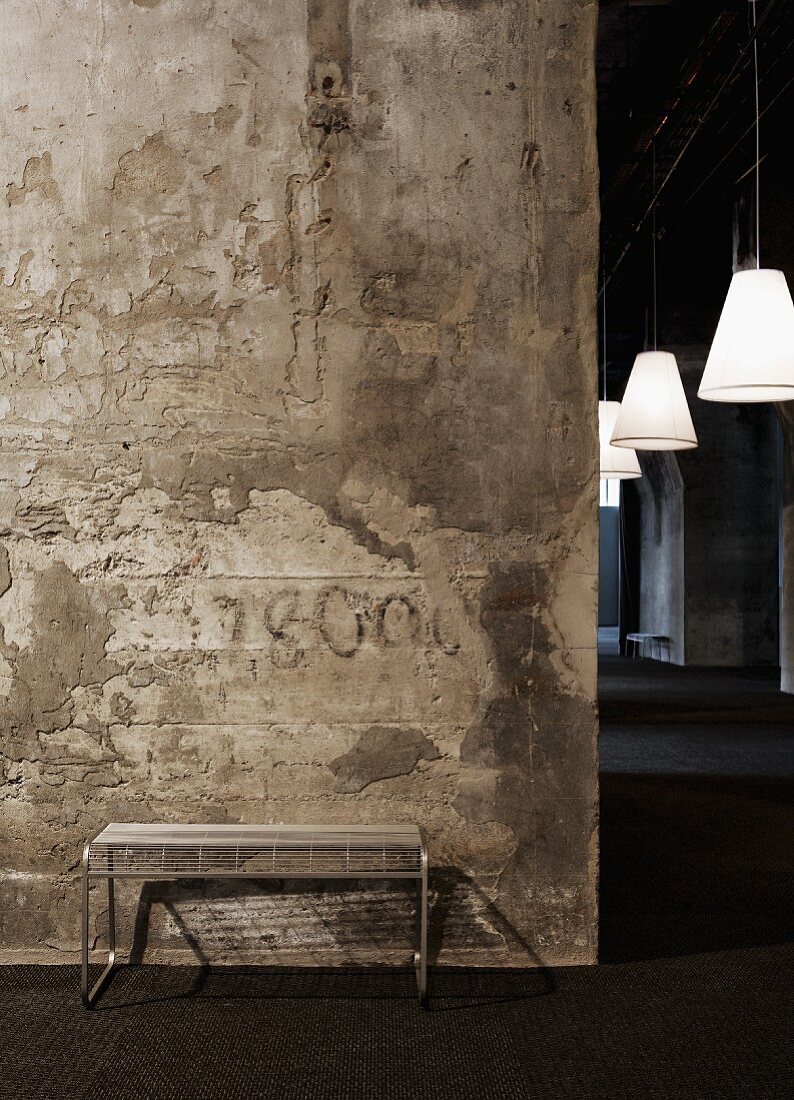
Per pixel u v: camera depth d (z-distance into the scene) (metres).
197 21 3.63
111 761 3.60
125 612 3.61
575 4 3.63
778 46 8.88
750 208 12.08
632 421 7.89
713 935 3.92
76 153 3.63
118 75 3.62
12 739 3.61
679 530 18.50
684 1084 2.71
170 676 3.60
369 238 3.63
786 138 10.96
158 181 3.63
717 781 7.04
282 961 3.59
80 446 3.62
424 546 3.62
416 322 3.63
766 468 17.98
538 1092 2.66
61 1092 2.63
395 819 3.59
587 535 3.62
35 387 3.63
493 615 3.61
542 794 3.60
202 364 3.63
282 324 3.63
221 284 3.63
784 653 13.35
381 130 3.64
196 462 3.62
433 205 3.63
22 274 3.63
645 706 11.66
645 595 21.53
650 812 6.08
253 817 3.59
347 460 3.62
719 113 10.30
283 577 3.61
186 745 3.59
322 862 3.46
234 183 3.63
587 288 3.64
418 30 3.63
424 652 3.61
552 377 3.63
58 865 3.59
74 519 3.62
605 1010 3.19
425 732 3.61
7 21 3.63
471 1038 2.98
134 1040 2.94
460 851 3.60
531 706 3.61
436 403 3.63
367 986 3.39
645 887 4.57
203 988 3.35
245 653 3.60
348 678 3.60
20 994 3.29
